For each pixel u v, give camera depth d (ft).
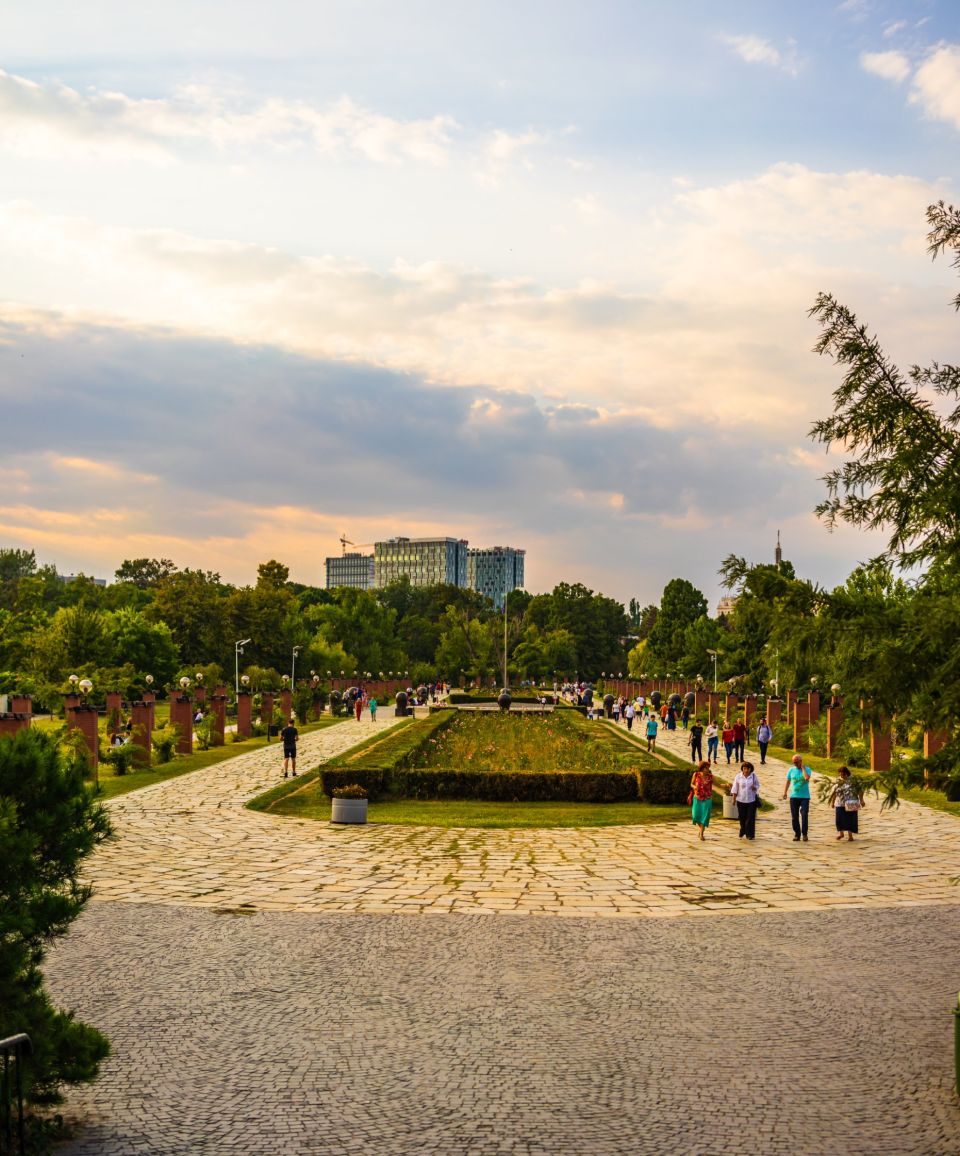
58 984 37.63
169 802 91.40
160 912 48.91
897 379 27.09
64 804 27.02
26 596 303.89
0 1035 24.27
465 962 40.68
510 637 447.01
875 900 52.08
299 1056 30.71
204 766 124.47
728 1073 29.53
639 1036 32.50
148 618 333.42
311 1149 24.70
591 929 46.06
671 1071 29.66
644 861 63.26
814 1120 26.48
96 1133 25.58
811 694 153.89
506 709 250.98
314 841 70.79
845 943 43.75
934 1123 26.37
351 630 416.26
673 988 37.47
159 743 127.34
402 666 426.92
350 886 55.16
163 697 297.33
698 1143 25.12
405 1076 29.19
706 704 224.12
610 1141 25.20
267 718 191.31
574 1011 34.88
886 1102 27.63
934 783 27.14
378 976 38.78
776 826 79.61
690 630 338.34
